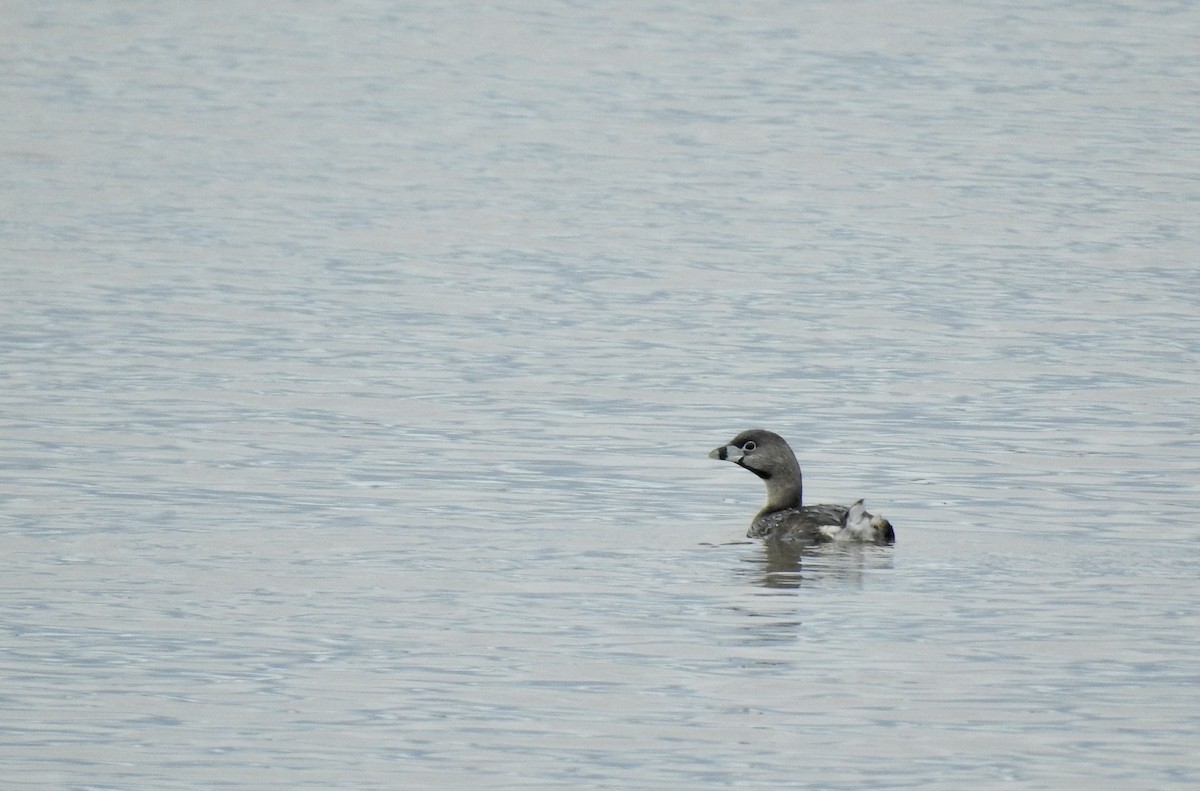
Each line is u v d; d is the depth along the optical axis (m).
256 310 29.89
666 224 39.25
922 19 76.62
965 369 26.14
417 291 31.86
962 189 43.38
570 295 31.69
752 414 23.56
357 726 13.23
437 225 38.88
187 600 15.90
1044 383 25.28
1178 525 18.45
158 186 43.41
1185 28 73.62
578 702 13.66
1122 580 16.47
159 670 14.27
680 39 73.94
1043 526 18.39
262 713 13.47
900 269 34.00
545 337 28.28
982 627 15.16
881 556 17.30
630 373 25.89
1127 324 29.22
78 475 20.17
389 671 14.23
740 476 20.64
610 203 42.09
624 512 19.06
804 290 32.12
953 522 18.58
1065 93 59.25
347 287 32.09
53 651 14.66
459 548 17.56
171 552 17.36
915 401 24.23
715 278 33.22
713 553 17.44
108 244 35.66
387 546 17.62
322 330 28.52
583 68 67.50
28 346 26.83
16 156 47.41
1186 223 38.69
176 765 12.61
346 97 60.88
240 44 72.88
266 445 21.62
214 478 20.14
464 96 61.31
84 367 25.59
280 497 19.39
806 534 17.73
